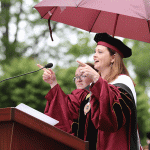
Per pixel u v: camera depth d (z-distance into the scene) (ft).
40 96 123.95
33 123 18.40
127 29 33.40
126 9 26.03
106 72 28.86
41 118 21.53
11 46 182.60
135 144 26.04
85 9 33.96
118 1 26.66
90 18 34.32
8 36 192.34
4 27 192.03
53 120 21.77
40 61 144.66
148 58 224.12
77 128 29.63
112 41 28.71
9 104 124.06
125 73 29.32
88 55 180.14
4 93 124.06
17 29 194.18
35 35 194.18
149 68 225.56
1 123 18.22
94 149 27.27
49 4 27.22
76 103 30.55
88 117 28.48
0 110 18.07
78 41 183.62
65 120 29.86
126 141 25.73
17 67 126.21
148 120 162.91
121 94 25.70
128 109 25.23
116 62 28.84
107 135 26.05
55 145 19.49
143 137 163.32
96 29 34.63
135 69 227.40
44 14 33.83
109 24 33.94
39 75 123.75
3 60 174.70
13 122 18.15
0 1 189.78
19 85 124.88
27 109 21.53
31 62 128.67
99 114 24.39
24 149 18.38
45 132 18.72
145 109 162.40
